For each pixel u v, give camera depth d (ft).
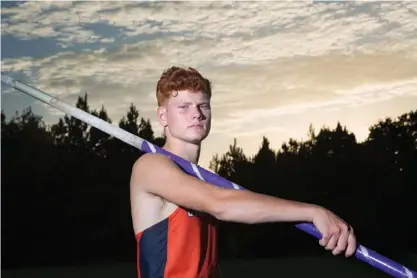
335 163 30.81
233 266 28.22
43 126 32.30
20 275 28.14
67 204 31.91
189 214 5.18
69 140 32.50
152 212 5.15
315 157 30.73
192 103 5.36
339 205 31.01
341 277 24.68
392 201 31.07
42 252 31.24
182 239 5.16
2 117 32.04
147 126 30.01
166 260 5.14
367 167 30.89
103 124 5.75
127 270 28.66
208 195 4.77
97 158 32.65
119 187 32.42
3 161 31.71
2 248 30.86
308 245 30.66
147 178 5.07
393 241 30.94
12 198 31.58
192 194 4.82
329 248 4.66
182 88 5.36
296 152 30.32
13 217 31.32
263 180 30.19
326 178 30.81
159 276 5.14
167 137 5.52
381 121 30.17
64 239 31.53
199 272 5.22
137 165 5.20
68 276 27.25
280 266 27.81
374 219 31.14
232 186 5.06
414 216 30.83
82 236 31.68
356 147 30.68
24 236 31.30
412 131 30.09
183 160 5.21
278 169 30.37
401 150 30.53
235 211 4.66
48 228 31.53
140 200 5.16
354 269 26.58
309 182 30.99
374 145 30.58
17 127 32.12
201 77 5.44
